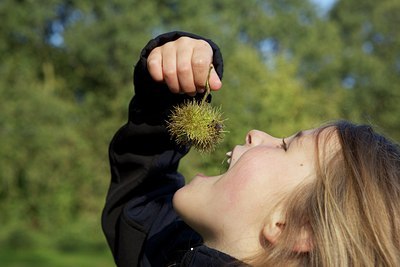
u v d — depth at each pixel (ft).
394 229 5.84
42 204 67.87
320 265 5.69
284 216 5.88
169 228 7.41
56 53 78.43
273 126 24.47
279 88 37.42
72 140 66.64
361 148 6.14
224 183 6.10
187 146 6.64
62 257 58.29
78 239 66.08
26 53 75.97
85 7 74.43
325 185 5.88
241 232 5.97
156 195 7.47
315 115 39.70
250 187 5.97
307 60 92.38
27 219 68.54
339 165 6.04
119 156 7.18
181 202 6.32
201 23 71.26
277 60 46.80
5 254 58.54
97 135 68.64
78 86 78.07
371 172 6.00
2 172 65.21
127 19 72.18
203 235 6.27
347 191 5.90
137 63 6.34
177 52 5.95
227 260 5.85
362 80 94.22
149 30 72.90
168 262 7.23
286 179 5.99
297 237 5.82
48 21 77.77
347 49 99.50
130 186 7.18
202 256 6.00
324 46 92.58
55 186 67.56
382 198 5.91
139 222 7.20
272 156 6.13
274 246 5.82
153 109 6.57
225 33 73.10
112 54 74.43
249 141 6.70
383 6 104.42
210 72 5.88
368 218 5.80
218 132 6.12
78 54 75.46
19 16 74.54
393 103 91.97
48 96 67.97
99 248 64.95
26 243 63.87
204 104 6.08
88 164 67.31
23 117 65.31
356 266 5.65
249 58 42.22
